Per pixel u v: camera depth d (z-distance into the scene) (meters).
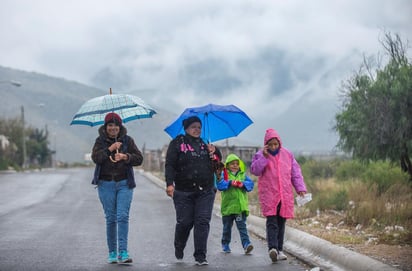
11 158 81.44
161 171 50.31
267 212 10.22
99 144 10.11
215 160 10.14
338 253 9.77
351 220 15.20
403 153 18.66
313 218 16.38
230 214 11.18
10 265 10.09
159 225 15.56
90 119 10.36
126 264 10.12
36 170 75.31
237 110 10.50
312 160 34.38
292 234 12.05
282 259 10.47
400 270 8.36
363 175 22.52
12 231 14.37
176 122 10.51
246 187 11.16
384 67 18.89
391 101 17.92
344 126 19.78
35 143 100.12
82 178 43.84
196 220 10.02
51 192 29.00
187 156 9.95
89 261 10.44
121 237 10.11
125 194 10.06
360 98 18.89
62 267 9.91
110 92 10.71
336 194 18.67
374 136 18.55
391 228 13.43
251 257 10.82
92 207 20.80
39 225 15.58
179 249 10.35
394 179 20.14
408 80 17.64
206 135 10.78
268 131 10.38
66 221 16.48
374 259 9.16
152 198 25.14
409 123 17.81
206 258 10.71
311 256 10.45
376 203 15.45
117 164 10.05
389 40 19.12
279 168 10.25
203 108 10.38
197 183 9.96
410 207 15.07
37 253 11.23
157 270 9.65
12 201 23.67
